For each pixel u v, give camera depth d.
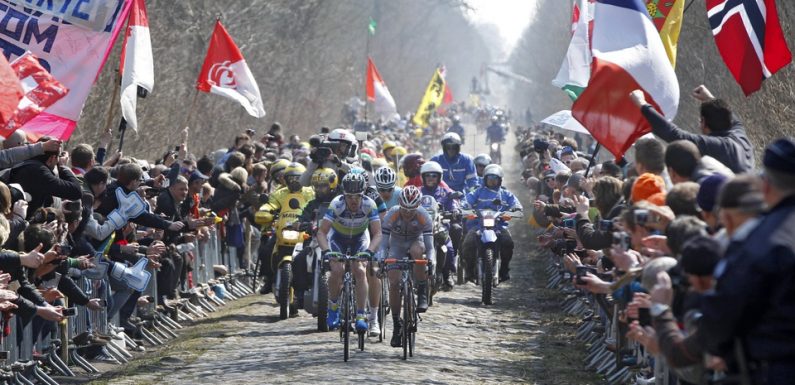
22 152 22.03
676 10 27.02
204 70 35.59
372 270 26.14
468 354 26.20
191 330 30.36
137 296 27.47
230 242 37.62
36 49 24.25
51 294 21.14
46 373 22.91
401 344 25.80
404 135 96.44
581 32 32.06
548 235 31.61
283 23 90.19
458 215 36.59
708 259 11.43
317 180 29.56
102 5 24.38
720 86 46.12
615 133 21.56
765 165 10.39
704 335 10.61
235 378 22.38
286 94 92.00
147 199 28.52
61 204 23.42
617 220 17.08
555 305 35.72
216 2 72.88
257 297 37.53
